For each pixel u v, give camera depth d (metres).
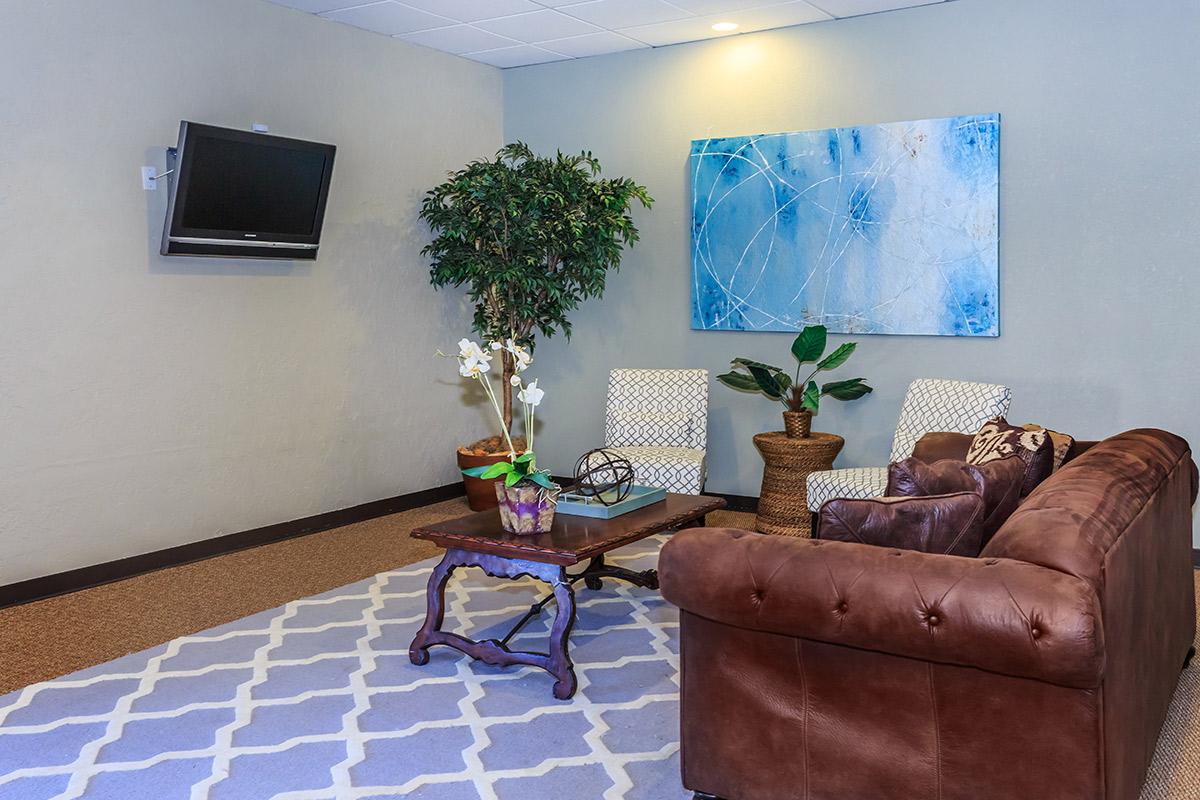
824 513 2.52
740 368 6.08
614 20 5.60
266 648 3.84
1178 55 4.74
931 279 5.40
